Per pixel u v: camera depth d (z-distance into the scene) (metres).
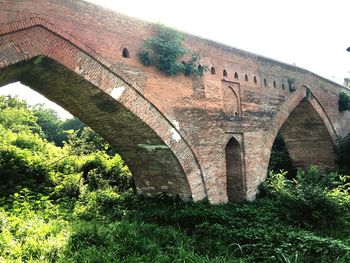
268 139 13.52
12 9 6.62
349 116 20.77
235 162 12.27
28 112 31.94
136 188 12.38
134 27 8.93
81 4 7.78
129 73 8.67
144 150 10.55
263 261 6.87
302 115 17.97
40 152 18.36
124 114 8.99
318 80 17.61
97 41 8.03
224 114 11.50
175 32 9.61
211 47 11.20
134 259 6.69
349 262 6.59
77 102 9.02
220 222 9.01
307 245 7.21
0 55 6.45
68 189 13.23
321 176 16.25
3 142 17.95
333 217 9.56
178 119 9.88
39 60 7.17
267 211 10.34
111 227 8.62
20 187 11.95
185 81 10.18
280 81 14.61
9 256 6.36
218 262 6.70
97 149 19.44
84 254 6.75
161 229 8.70
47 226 8.26
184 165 10.19
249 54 12.88
